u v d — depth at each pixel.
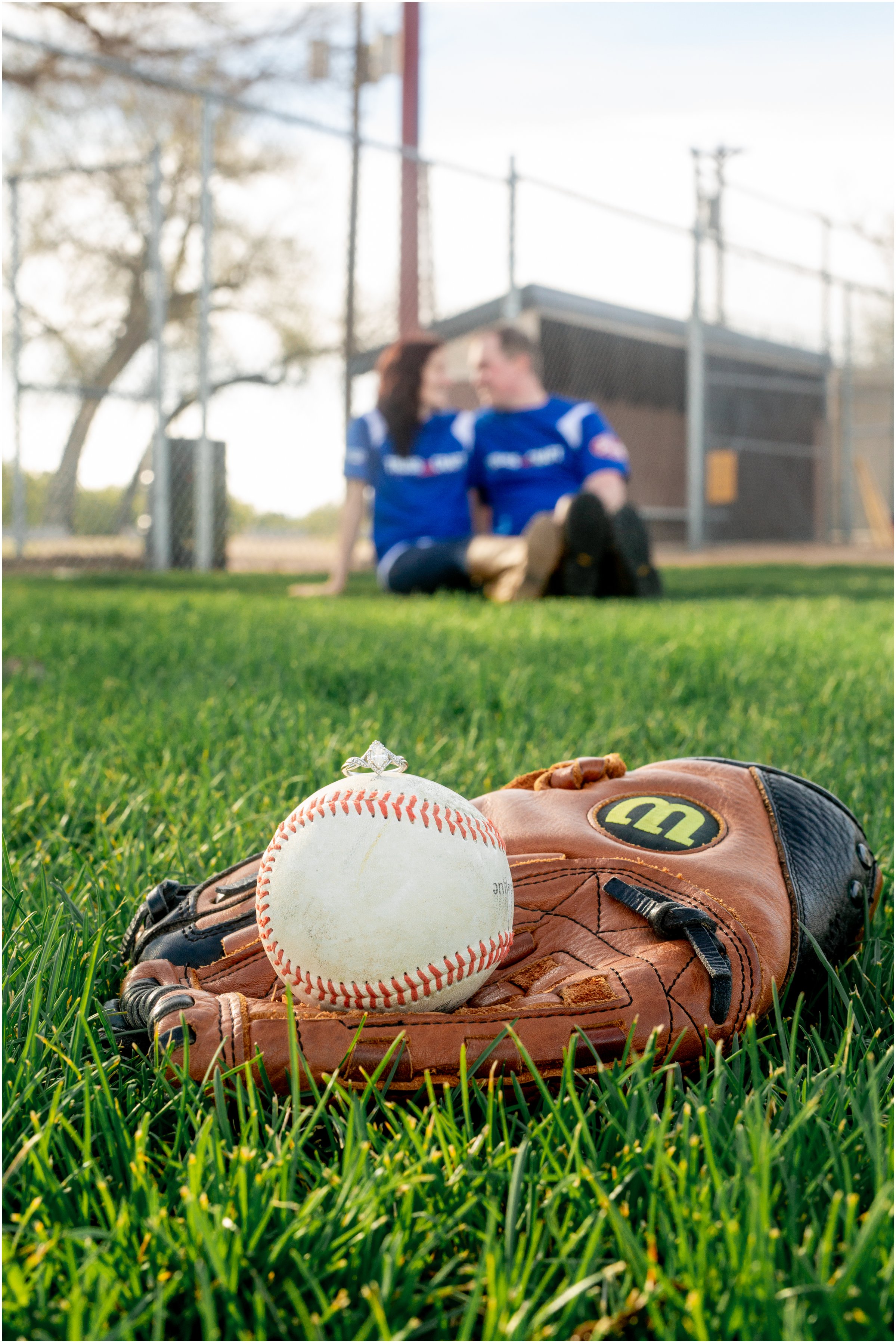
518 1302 0.75
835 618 5.64
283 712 2.87
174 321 15.08
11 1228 0.86
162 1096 1.05
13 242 10.55
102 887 1.62
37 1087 1.08
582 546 6.71
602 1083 1.03
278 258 14.71
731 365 16.94
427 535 8.19
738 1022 1.08
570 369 14.81
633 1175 0.87
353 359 13.99
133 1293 0.79
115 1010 1.19
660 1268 0.79
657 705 3.07
